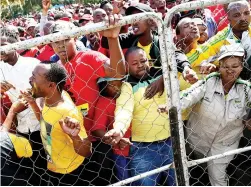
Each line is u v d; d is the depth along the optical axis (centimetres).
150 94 294
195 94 291
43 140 277
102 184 299
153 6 484
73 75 293
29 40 227
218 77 296
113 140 271
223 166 313
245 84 297
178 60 301
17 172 272
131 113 288
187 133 320
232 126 304
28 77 304
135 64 296
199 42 394
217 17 457
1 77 296
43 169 272
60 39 229
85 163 290
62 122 257
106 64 288
